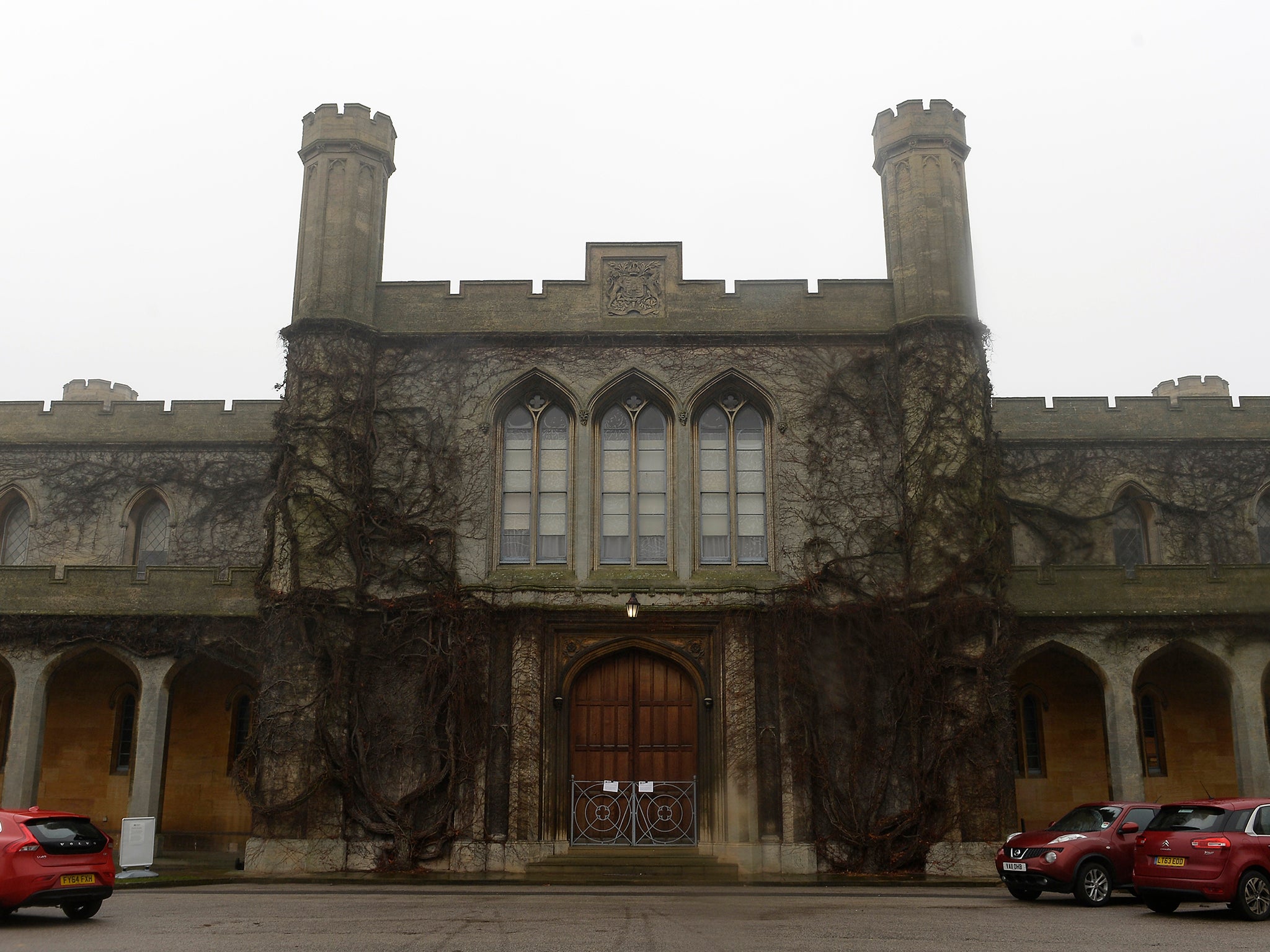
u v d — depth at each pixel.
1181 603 22.23
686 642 22.44
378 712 21.89
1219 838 13.76
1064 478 26.52
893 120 25.02
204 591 23.20
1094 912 14.43
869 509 23.03
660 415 24.11
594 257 24.61
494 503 23.44
